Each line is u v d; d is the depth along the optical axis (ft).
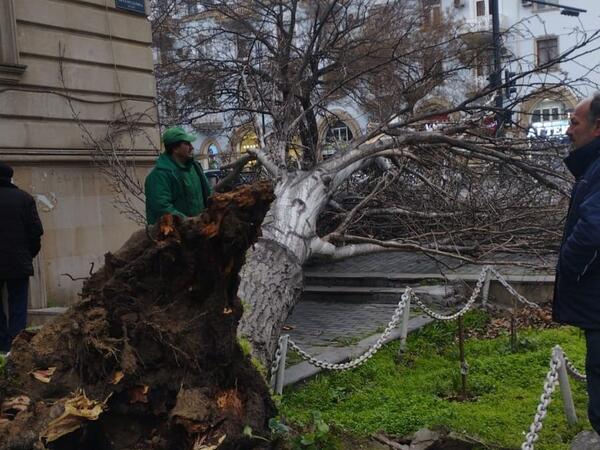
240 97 42.63
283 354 18.11
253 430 11.88
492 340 25.26
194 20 57.88
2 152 30.78
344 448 14.39
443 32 56.18
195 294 11.90
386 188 31.58
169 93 46.37
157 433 11.30
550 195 31.65
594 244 11.37
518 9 91.81
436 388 19.51
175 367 11.59
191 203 20.67
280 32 44.80
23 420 10.75
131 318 11.55
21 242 22.41
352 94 44.50
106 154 33.24
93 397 11.14
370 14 45.80
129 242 11.96
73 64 34.37
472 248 29.86
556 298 12.71
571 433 15.67
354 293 33.30
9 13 31.07
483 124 34.47
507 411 17.21
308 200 24.94
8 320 22.81
